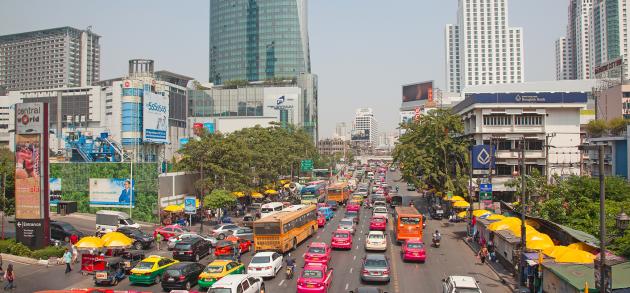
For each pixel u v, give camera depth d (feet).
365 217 238.48
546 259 102.17
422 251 132.46
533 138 260.01
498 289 105.70
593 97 402.11
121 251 134.82
